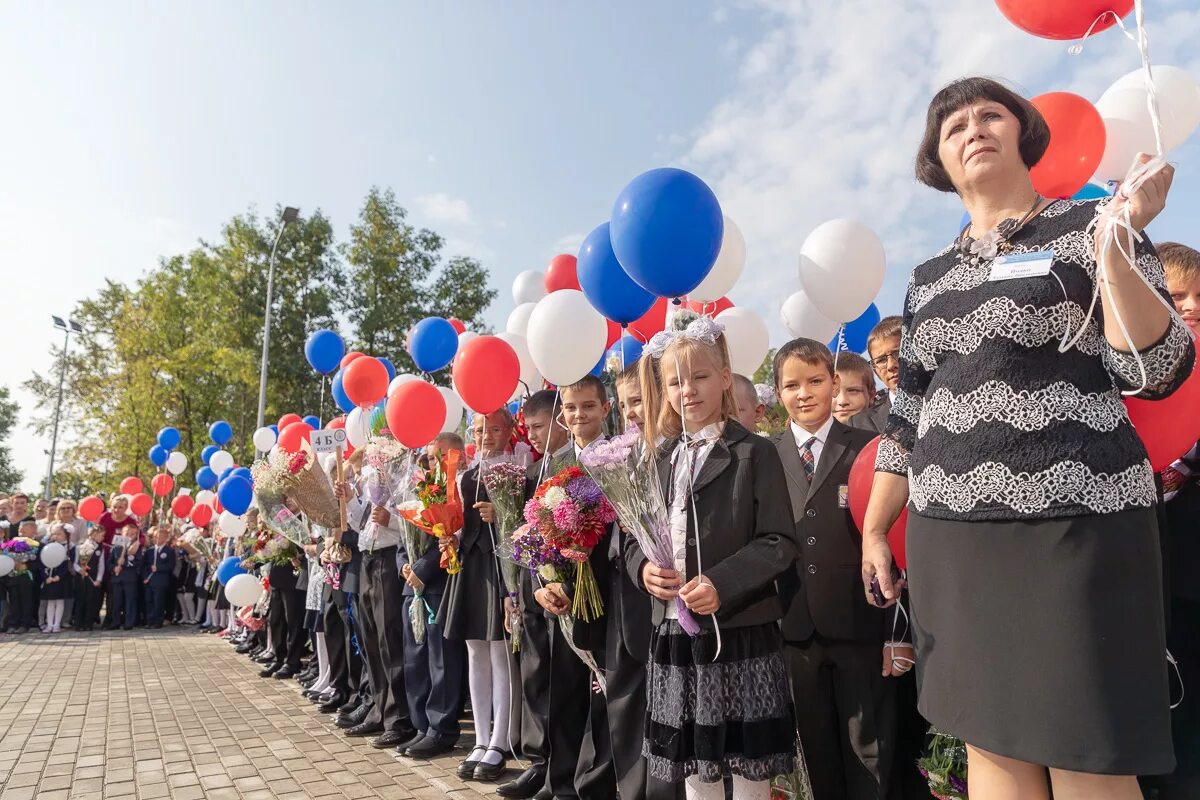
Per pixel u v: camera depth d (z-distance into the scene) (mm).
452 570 4012
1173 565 2061
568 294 4109
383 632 4605
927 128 1848
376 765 4215
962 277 1620
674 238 2840
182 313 23922
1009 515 1422
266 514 5828
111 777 4164
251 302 23266
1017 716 1370
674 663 2264
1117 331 1354
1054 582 1366
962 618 1476
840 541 2689
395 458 4867
